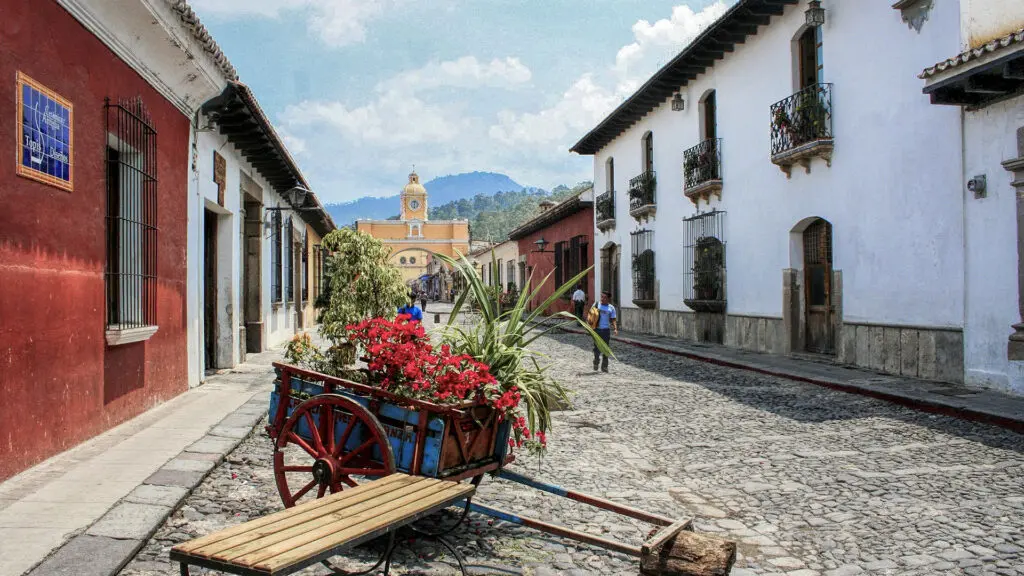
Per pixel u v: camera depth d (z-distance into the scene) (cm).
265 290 1540
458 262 466
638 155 2156
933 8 985
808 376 1075
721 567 310
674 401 928
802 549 405
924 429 725
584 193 2641
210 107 941
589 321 1259
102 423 634
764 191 1445
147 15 652
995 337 895
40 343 519
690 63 1644
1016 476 546
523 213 12144
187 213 897
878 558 390
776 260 1410
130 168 706
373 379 425
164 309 806
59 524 393
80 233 585
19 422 492
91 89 607
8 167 475
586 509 473
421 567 364
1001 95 872
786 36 1347
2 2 470
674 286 1906
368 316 745
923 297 1018
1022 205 849
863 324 1150
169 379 828
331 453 402
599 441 690
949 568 374
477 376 394
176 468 520
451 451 386
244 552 250
